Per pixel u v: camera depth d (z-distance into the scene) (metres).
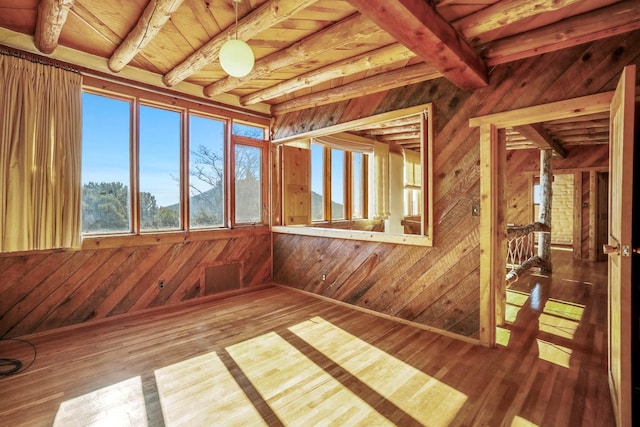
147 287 3.76
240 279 4.64
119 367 2.49
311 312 3.79
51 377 2.35
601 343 2.93
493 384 2.27
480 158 2.91
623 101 1.68
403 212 6.93
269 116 4.95
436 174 3.20
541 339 3.03
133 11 2.43
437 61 2.37
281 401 2.08
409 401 2.08
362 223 6.75
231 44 2.05
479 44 2.62
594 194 6.87
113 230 3.56
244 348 2.83
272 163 4.98
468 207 3.00
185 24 2.57
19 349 2.79
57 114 2.99
